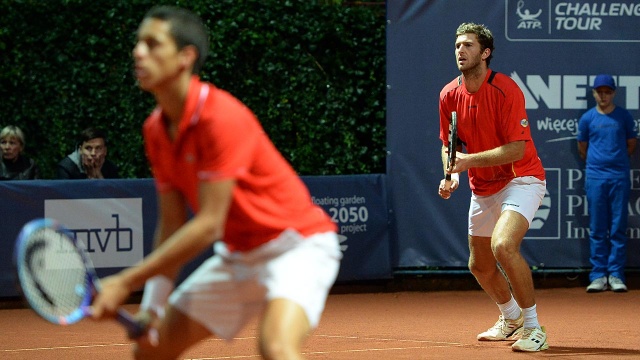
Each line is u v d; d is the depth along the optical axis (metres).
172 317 7.21
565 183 20.91
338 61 22.31
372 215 20.62
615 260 20.56
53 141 22.17
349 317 17.58
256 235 6.94
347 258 20.45
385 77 22.30
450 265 20.80
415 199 20.83
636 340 14.54
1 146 20.00
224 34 22.11
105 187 19.05
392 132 20.80
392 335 15.26
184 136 6.57
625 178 20.33
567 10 20.83
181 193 7.28
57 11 22.05
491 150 13.02
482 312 18.20
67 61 22.14
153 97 22.34
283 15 22.27
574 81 20.86
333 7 22.31
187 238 6.40
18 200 18.69
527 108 20.86
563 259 20.94
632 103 20.97
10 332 16.00
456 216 20.77
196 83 6.67
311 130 22.34
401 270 21.14
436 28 20.75
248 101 22.34
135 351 7.38
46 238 6.36
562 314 17.64
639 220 20.97
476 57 13.21
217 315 7.20
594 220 20.53
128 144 22.30
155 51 6.48
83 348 14.17
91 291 6.61
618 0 20.84
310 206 7.23
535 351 13.34
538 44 20.81
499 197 13.59
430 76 20.77
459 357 12.98
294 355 6.41
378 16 22.41
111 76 22.27
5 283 18.77
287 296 6.71
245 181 6.76
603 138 20.33
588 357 12.93
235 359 12.84
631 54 20.91
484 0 20.72
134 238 19.17
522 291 13.23
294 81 22.31
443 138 14.18
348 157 22.38
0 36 21.80
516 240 13.09
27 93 22.09
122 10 22.17
